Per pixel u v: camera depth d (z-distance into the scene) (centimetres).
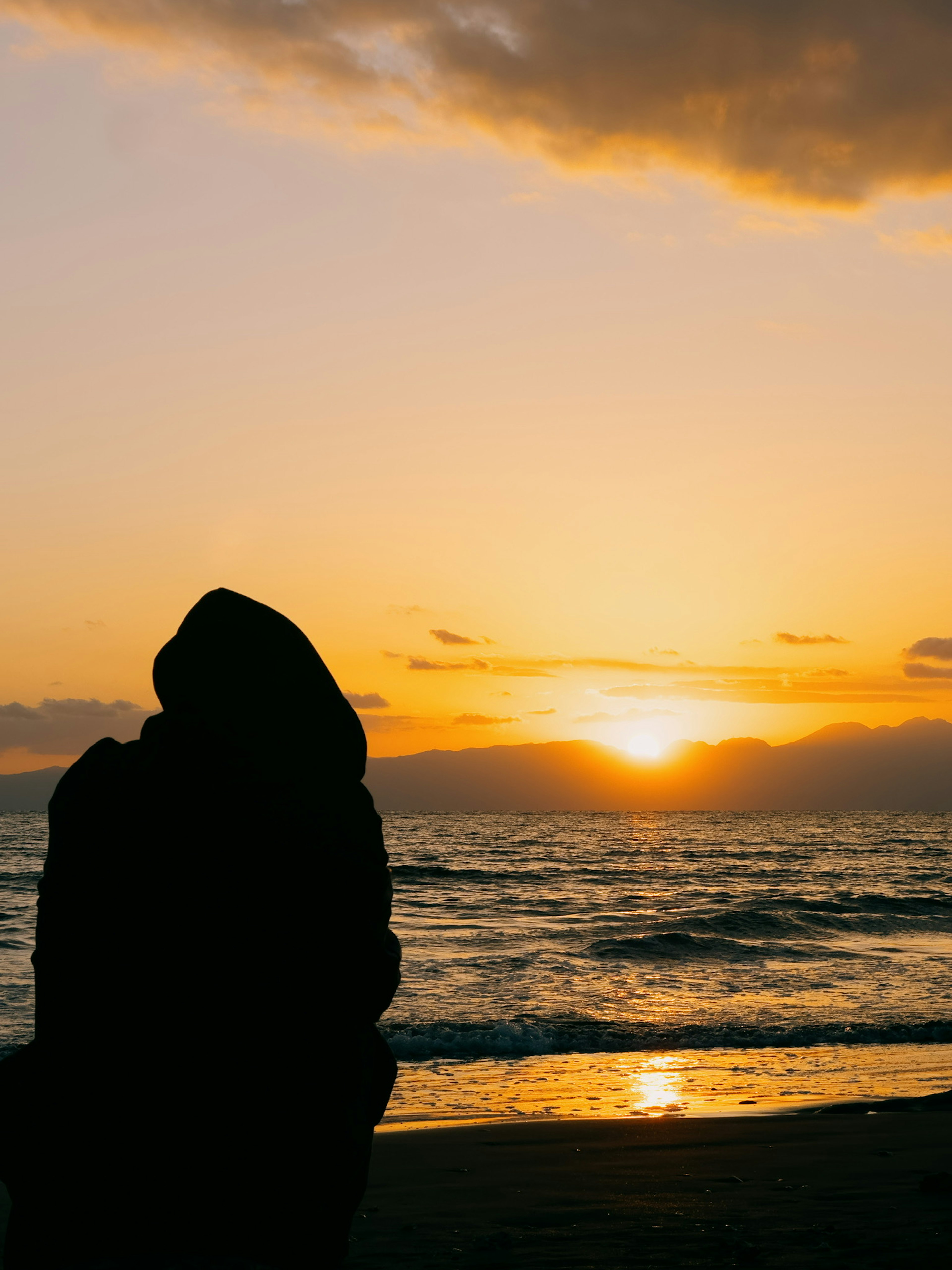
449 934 2158
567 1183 529
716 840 8544
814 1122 708
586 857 5644
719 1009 1345
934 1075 954
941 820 17288
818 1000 1423
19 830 9712
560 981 1568
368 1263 378
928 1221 421
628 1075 971
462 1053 1091
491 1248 397
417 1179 545
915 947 2072
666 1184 519
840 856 6184
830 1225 419
